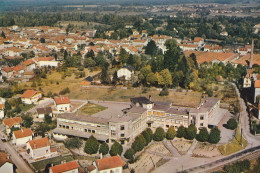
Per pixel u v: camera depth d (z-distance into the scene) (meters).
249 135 185.62
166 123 193.62
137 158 160.88
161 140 179.38
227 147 170.62
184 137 181.75
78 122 183.00
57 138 181.25
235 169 145.62
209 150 168.62
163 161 158.75
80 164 151.88
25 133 176.50
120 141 173.00
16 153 165.25
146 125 196.75
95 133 179.38
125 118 175.75
